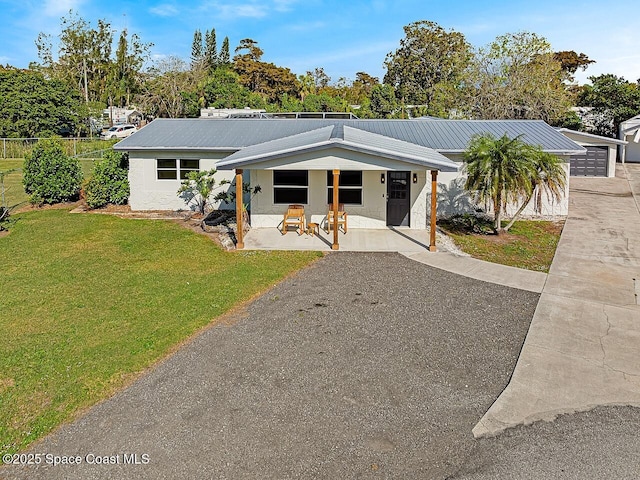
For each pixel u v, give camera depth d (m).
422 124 20.58
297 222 15.59
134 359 7.42
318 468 5.17
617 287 10.91
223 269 11.80
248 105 52.66
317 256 12.89
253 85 73.19
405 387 6.73
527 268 12.26
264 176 15.78
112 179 18.86
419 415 6.10
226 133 19.11
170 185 18.30
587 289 10.76
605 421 5.99
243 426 5.86
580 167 28.33
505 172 13.95
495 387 6.75
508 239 15.03
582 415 6.12
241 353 7.66
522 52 40.06
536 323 8.91
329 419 6.00
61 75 59.69
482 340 8.18
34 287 10.53
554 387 6.77
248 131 19.36
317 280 11.09
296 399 6.43
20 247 13.62
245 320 8.91
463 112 40.91
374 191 15.69
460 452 5.42
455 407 6.27
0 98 42.69
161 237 14.70
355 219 15.85
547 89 37.91
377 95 55.12
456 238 14.91
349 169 13.18
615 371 7.23
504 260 12.91
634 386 6.82
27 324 8.67
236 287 10.55
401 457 5.34
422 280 11.16
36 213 17.91
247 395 6.51
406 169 13.05
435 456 5.36
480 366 7.32
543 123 20.69
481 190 14.50
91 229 15.57
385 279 11.20
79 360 7.38
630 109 38.06
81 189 19.92
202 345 7.91
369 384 6.80
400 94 65.12
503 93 39.12
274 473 5.10
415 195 15.72
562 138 18.47
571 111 39.69
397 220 15.91
